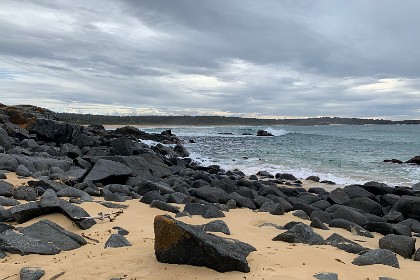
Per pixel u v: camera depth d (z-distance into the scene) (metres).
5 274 5.73
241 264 5.67
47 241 6.86
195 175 18.70
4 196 10.32
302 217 11.16
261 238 8.02
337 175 21.59
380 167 24.25
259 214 11.18
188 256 5.84
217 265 5.69
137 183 14.94
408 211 12.36
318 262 6.29
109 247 6.71
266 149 35.75
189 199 11.95
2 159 14.83
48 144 26.31
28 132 27.83
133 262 6.01
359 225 10.43
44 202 8.32
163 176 18.38
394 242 8.01
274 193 14.81
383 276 5.76
